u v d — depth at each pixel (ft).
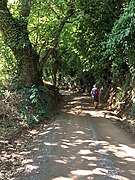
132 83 62.95
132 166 26.35
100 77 104.88
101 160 28.12
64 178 23.03
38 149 32.14
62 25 67.26
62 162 27.30
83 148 32.94
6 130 39.45
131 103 58.39
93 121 54.85
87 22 74.79
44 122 51.39
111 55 65.72
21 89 55.67
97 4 64.90
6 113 44.60
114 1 63.41
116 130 45.32
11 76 58.95
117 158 28.91
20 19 58.23
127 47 43.09
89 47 86.07
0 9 53.98
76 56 125.70
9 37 55.98
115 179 22.86
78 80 180.34
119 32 41.73
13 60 61.16
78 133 42.06
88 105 89.66
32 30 63.31
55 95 87.04
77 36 82.94
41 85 65.26
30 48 60.18
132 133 42.86
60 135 40.32
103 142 36.24
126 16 39.78
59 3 64.44
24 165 26.37
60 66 153.89
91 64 96.32
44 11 65.46
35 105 53.98
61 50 116.57
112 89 87.92
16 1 62.13
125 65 71.67
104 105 87.25
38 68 65.36
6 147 32.27
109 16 68.64
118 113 65.92
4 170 24.93
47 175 23.71
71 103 97.04
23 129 42.60
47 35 67.62
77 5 64.90
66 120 55.36
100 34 76.74
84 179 22.84
